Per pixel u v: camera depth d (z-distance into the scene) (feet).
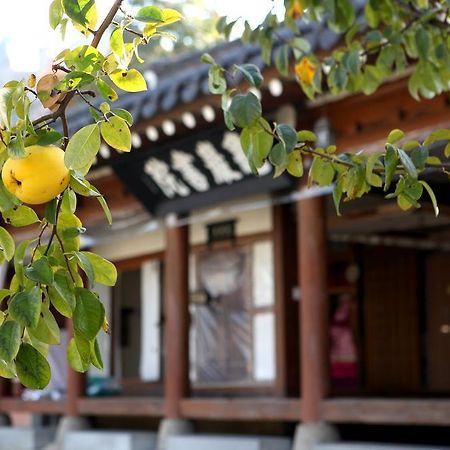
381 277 46.98
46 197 7.55
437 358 45.50
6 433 47.50
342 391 44.50
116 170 38.50
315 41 25.23
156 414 38.60
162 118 33.81
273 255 42.11
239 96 10.75
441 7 15.87
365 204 39.11
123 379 50.88
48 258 7.59
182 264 38.83
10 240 7.90
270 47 17.48
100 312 7.47
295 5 16.47
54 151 7.54
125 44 8.81
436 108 29.22
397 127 30.09
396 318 46.50
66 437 42.73
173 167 36.94
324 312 31.89
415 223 43.47
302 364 31.89
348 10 16.31
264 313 42.52
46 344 8.05
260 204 34.55
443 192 37.06
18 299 7.35
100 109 8.23
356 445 29.71
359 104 30.86
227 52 41.60
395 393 45.70
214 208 39.04
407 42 16.43
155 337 49.32
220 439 35.50
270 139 10.89
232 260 44.14
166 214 39.17
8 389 51.13
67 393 43.62
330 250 47.32
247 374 43.06
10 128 7.48
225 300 44.37
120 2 8.49
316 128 31.76
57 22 8.89
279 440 34.86
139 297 50.65
